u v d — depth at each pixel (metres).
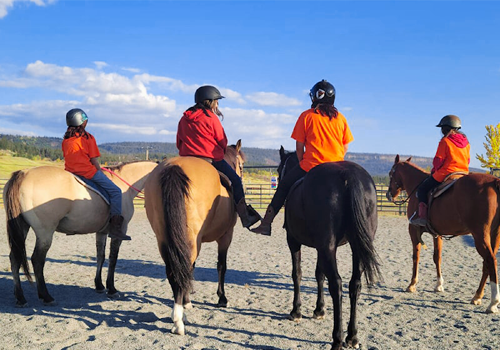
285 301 5.94
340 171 3.75
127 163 6.39
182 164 4.21
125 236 5.75
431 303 5.84
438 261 6.51
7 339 4.04
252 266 8.74
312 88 4.67
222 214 4.71
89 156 5.61
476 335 4.47
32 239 11.95
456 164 5.84
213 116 4.91
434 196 5.82
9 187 5.09
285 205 4.50
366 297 6.16
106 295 6.09
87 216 5.56
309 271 8.27
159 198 4.01
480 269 8.30
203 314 5.15
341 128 4.52
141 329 4.41
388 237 13.26
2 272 7.52
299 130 4.54
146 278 7.38
